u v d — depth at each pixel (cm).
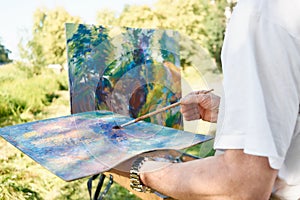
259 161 77
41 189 316
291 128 79
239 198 81
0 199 299
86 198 303
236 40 81
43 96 478
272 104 77
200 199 87
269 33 78
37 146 148
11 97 457
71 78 181
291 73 77
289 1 79
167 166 96
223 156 84
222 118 87
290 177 90
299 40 77
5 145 383
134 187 101
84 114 156
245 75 79
